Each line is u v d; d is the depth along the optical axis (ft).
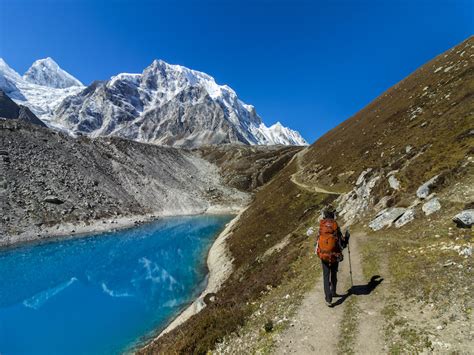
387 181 86.99
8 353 93.20
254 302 52.85
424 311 31.22
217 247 195.42
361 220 82.43
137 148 525.75
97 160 401.08
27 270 175.83
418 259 42.83
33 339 100.83
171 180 488.44
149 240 249.96
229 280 121.49
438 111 133.69
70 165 344.08
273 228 149.28
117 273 171.42
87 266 184.34
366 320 32.94
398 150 116.26
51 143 360.69
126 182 397.80
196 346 39.88
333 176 185.68
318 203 142.92
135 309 122.42
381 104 256.73
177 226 315.78
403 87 240.73
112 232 271.28
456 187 57.93
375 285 40.29
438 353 25.00
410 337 28.09
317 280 48.44
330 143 288.51
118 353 91.45
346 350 29.07
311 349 30.58
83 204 299.17
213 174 641.81
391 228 62.80
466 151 69.72
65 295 141.18
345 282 44.29
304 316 37.01
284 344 32.65
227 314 45.68
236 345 36.99
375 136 186.29
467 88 128.98
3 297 139.23
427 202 59.31
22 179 278.05
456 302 30.37
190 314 103.65
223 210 441.27
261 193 309.22
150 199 396.57
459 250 39.68
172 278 157.28
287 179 250.78
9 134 323.98
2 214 232.94
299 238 99.76
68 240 238.89
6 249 207.00
